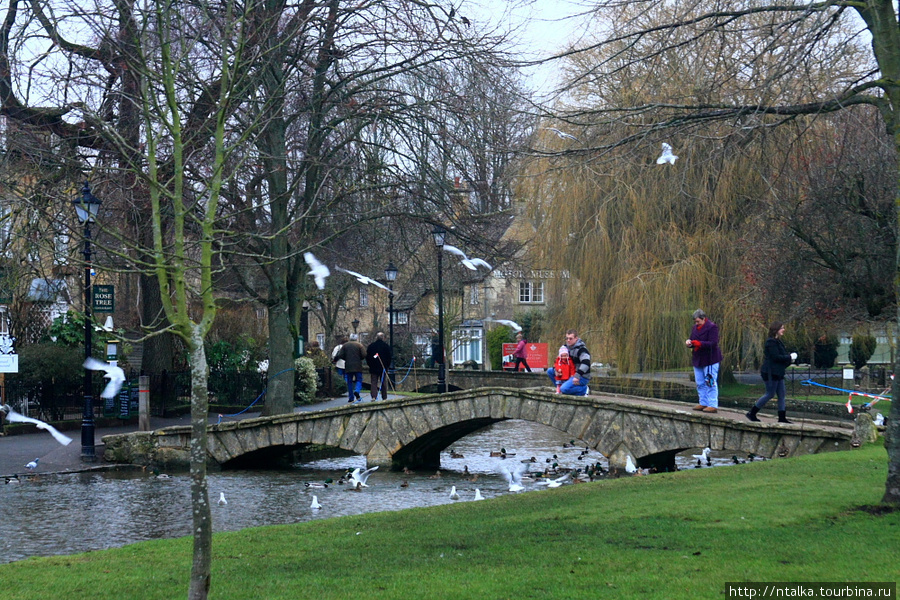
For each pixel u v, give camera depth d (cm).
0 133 1911
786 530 805
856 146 1958
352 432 1950
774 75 1031
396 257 2958
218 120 686
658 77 1288
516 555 764
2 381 2256
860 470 1186
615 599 593
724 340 2902
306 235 2230
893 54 900
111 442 1964
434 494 1606
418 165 2228
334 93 2200
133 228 2020
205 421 586
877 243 2262
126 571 795
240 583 703
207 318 606
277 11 1866
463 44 2025
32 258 2022
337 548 865
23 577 773
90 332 1969
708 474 1306
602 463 2042
